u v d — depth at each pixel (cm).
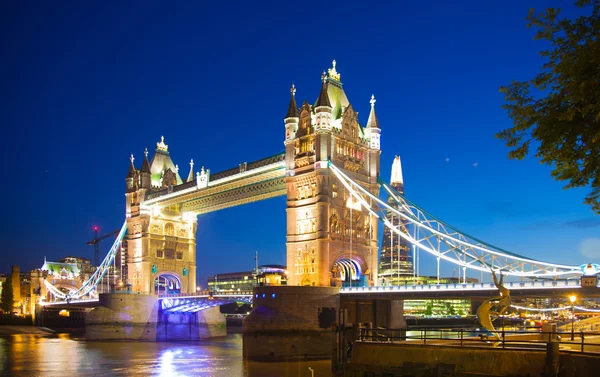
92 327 15575
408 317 19338
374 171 12319
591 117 2714
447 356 4081
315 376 8006
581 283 7731
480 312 4659
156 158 17938
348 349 5244
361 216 12019
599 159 2783
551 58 2864
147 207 16838
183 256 17450
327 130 11375
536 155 2939
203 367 9469
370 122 12606
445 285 9150
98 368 9581
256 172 13225
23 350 12781
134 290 16700
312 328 10044
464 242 9756
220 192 14875
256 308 10394
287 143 12062
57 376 8719
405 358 4291
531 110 2900
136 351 12475
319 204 11188
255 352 10056
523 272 8494
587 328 7775
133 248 17062
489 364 3875
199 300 15550
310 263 11194
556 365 3578
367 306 11238
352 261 11762
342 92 12519
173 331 16550
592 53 2614
